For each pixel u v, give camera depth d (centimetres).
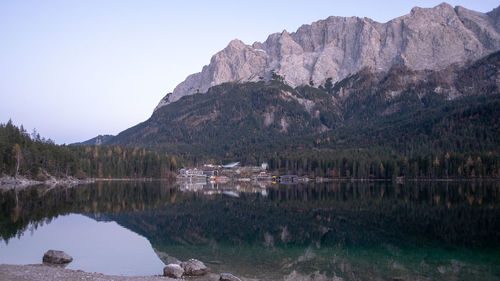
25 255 3859
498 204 8194
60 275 2786
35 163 15350
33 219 6181
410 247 4359
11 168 14350
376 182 19338
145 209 7869
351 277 3288
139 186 15838
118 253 4088
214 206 8581
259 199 10431
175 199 10231
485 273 3366
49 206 7888
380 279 3222
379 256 3981
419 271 3441
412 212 7175
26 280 2584
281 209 8031
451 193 11406
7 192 10700
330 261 3803
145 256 3969
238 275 3319
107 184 16750
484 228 5434
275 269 3522
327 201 9619
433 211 7219
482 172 18425
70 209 7550
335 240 4809
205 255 4044
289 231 5459
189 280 3075
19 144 14950
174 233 5291
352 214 7119
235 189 15188
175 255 4031
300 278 3259
